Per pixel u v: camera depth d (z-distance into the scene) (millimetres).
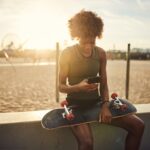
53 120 2977
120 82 16422
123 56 35375
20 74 20609
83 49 3074
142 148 3580
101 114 3010
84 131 2900
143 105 3826
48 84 15375
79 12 3092
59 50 6656
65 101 3072
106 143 3455
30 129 3180
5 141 3123
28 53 31250
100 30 3059
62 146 3312
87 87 2953
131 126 3139
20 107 9430
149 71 24516
